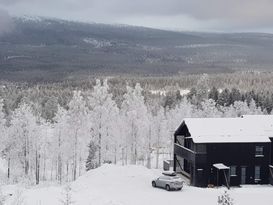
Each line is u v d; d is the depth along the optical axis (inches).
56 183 2444.6
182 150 2164.1
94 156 2655.0
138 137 2780.5
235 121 2159.2
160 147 3516.2
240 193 1705.2
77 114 2559.1
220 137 2009.1
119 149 2802.7
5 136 2645.2
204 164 1971.0
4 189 1588.3
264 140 2025.1
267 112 4810.5
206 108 3506.4
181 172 2253.9
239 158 2009.1
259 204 1473.9
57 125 2554.1
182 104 3794.3
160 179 1738.4
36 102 5708.7
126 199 1507.1
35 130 2556.6
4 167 3038.9
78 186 1689.2
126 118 2810.0
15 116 2672.2
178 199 1534.2
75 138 2544.3
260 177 2034.9
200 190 1745.8
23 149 2566.4
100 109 2610.7
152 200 1504.7
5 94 6983.3
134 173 1966.0
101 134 2615.7
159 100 6515.8
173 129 3075.8
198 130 2055.9
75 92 2586.1
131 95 2955.2
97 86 2667.3
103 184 1774.1
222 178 1963.6
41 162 2849.4
